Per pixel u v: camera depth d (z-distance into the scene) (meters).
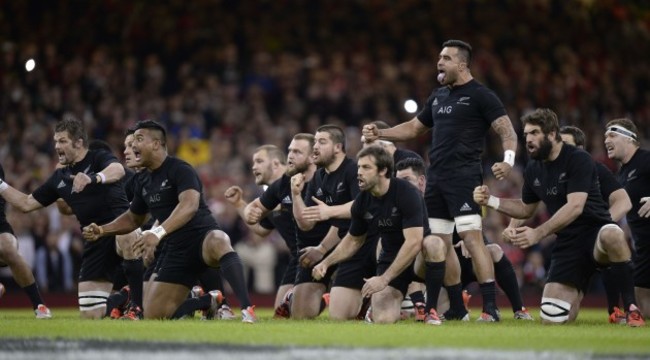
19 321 35.09
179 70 91.81
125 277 41.69
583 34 101.75
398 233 35.03
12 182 72.88
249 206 41.59
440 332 29.55
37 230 65.75
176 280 36.59
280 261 70.12
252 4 98.12
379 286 33.16
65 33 92.38
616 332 30.69
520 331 30.53
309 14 98.81
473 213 37.38
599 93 92.75
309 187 39.78
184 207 35.25
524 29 99.06
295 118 84.25
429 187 38.06
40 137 77.06
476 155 37.81
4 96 81.56
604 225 35.62
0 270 65.00
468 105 37.69
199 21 95.25
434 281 34.75
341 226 38.06
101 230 36.03
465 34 98.56
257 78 89.25
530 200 37.44
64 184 40.22
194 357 22.31
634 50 102.31
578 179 35.22
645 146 89.25
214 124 83.81
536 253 67.50
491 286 37.38
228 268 35.09
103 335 27.62
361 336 27.67
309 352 23.33
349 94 85.62
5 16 91.69
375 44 96.69
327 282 39.81
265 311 54.00
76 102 81.50
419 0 100.25
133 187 38.06
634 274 40.34
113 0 94.38
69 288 66.06
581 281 36.28
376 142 40.88
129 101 82.25
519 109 87.38
